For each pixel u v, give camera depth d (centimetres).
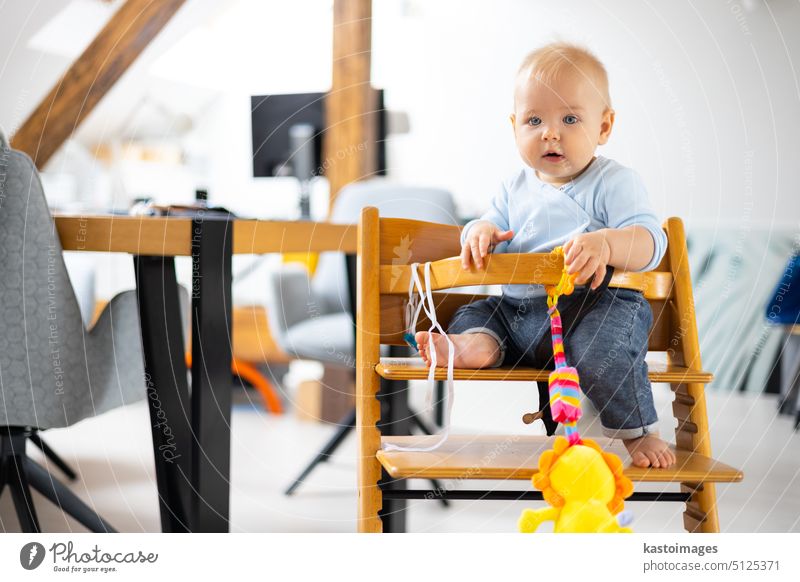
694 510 114
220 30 427
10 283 129
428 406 104
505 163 423
